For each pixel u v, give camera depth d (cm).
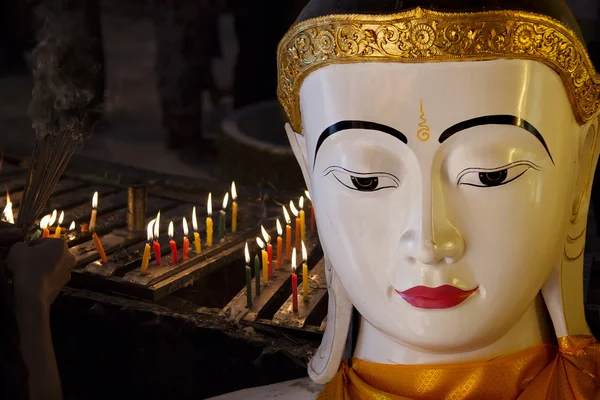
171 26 539
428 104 142
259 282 234
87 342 225
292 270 229
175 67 551
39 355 156
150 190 324
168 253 262
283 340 210
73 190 321
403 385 163
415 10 138
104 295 232
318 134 154
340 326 173
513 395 161
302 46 152
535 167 146
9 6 764
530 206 146
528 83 142
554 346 168
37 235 265
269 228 287
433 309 148
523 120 143
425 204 144
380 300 153
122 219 289
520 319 163
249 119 464
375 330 169
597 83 152
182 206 311
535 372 163
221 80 795
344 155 149
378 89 144
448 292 147
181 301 233
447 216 145
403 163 146
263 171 405
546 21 140
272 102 488
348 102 147
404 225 148
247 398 184
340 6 147
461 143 143
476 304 149
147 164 549
